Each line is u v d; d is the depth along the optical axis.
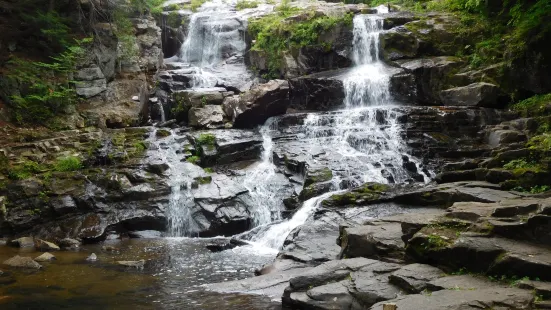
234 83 22.84
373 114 17.80
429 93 19.61
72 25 20.39
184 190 15.34
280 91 18.89
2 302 8.38
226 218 14.63
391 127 17.00
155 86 22.17
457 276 7.40
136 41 22.45
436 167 15.31
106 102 19.80
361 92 20.03
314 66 22.84
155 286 9.34
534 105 16.72
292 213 13.97
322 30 22.83
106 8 21.62
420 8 24.67
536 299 6.31
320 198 13.66
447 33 21.03
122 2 22.67
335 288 7.87
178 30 27.39
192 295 8.76
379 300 7.29
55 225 14.19
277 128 18.80
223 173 16.53
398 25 22.30
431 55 21.00
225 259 11.52
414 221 8.87
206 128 18.77
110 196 14.96
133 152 16.72
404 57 21.19
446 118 16.88
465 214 8.55
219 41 26.08
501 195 11.00
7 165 15.32
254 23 25.58
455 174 13.21
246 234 13.62
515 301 6.27
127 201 15.01
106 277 9.98
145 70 22.41
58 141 16.80
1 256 11.89
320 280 8.25
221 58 25.98
